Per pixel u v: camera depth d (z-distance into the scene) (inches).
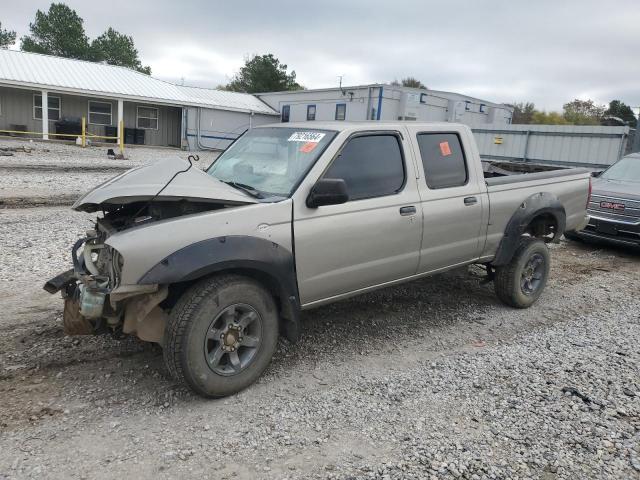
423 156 190.2
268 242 145.9
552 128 698.8
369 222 169.5
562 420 139.4
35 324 185.0
